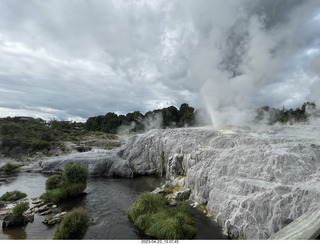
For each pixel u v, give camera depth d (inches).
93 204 873.5
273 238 263.9
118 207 839.7
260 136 1019.3
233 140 1037.2
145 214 689.6
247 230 530.6
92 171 1414.9
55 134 2876.5
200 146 1139.9
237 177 729.0
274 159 688.4
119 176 1406.3
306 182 583.5
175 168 1171.9
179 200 849.5
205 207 767.1
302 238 206.4
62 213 770.2
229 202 634.8
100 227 661.3
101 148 2470.5
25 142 2204.7
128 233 623.8
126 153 1616.6
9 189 1099.3
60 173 1477.6
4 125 2383.1
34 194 1017.5
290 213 496.1
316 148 764.0
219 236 583.5
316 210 255.6
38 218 741.3
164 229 585.6
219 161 837.2
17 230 650.8
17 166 1684.3
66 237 546.3
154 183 1221.1
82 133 3415.4
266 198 547.5
